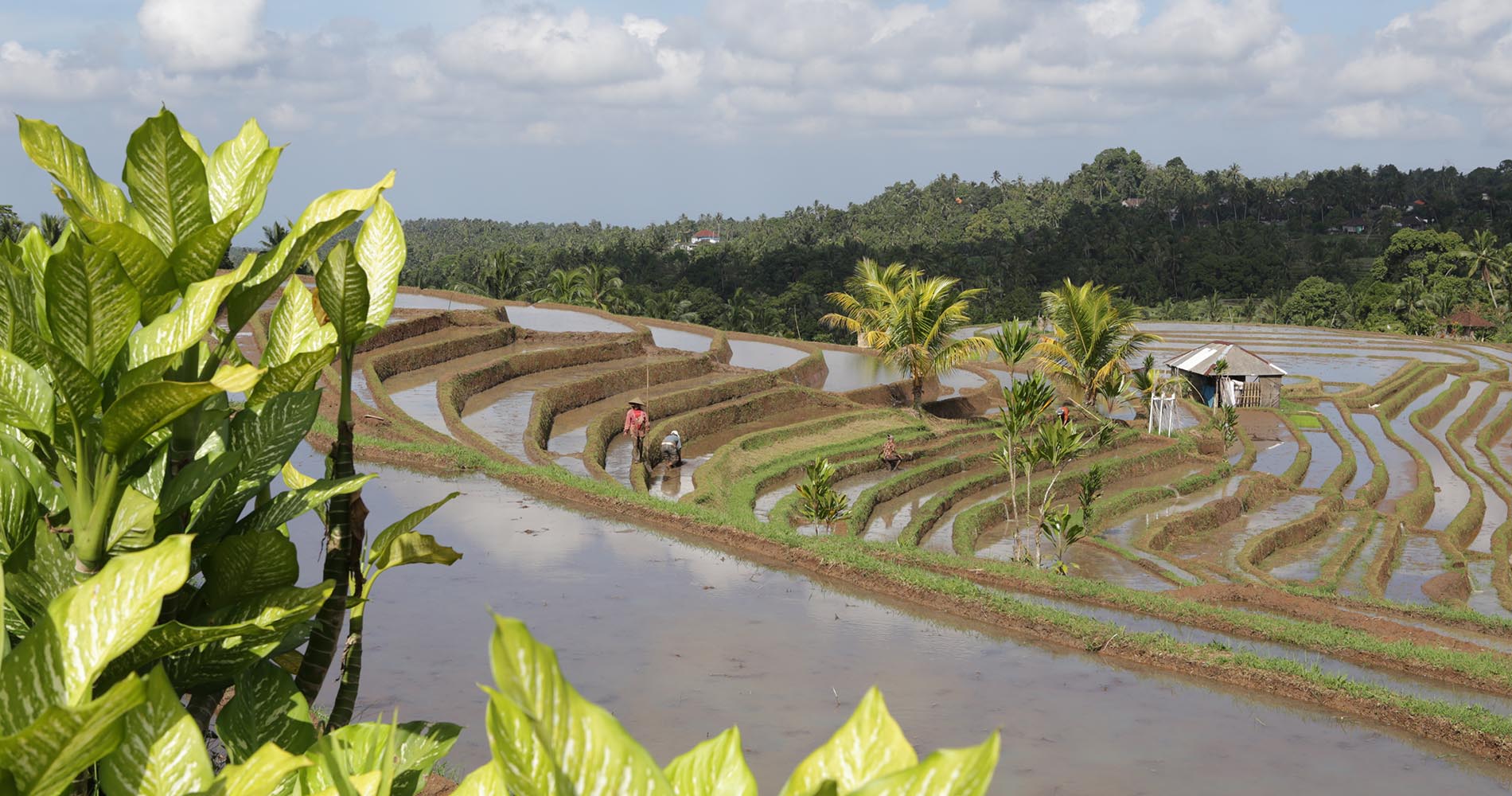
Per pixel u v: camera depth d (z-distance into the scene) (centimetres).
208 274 312
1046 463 3409
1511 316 10381
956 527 2559
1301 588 2183
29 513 304
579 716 139
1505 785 1099
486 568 1617
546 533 1830
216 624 306
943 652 1403
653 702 1178
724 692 1216
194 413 313
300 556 1484
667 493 2777
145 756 234
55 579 285
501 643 136
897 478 3019
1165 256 13850
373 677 1169
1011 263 13250
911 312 4003
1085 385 4281
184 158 305
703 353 4859
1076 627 1470
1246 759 1128
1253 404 5288
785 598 1580
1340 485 3591
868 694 181
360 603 365
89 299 272
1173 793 1039
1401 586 2477
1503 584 2525
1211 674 1367
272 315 354
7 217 5009
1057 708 1241
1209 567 2378
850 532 2402
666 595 1550
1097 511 2897
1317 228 18375
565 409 3622
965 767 141
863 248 13550
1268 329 9344
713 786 174
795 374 4572
